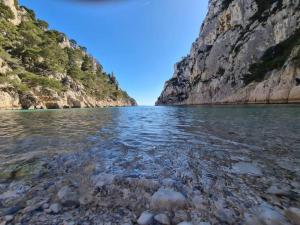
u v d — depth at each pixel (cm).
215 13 9300
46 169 400
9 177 359
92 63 14962
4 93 4816
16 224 226
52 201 277
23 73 6203
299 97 3681
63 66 9669
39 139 702
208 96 8106
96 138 726
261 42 6159
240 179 346
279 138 673
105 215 246
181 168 404
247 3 7381
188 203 269
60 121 1450
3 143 637
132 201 279
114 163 436
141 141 670
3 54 6341
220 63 7856
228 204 265
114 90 15162
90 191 307
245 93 5653
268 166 410
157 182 335
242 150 536
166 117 1780
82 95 8881
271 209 251
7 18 9325
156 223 230
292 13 5544
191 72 10500
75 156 490
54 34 11869
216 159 462
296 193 295
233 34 7644
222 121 1247
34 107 5581
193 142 647
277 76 4416
